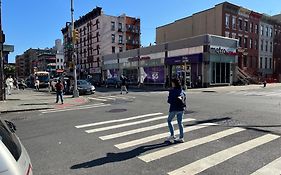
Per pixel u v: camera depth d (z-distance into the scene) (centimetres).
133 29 6838
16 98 2103
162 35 5600
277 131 797
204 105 1439
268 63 5150
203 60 3362
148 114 1188
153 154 605
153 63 4156
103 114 1230
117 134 811
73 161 568
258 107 1328
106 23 6350
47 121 1088
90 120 1076
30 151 649
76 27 7556
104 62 5856
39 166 540
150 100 1823
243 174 480
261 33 4947
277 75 5284
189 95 2191
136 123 981
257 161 545
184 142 699
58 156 605
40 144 714
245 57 4619
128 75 4903
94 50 6550
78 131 871
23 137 805
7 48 2064
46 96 2347
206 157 576
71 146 688
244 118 1018
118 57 5228
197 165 530
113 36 6475
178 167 522
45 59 11544
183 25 5028
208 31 4459
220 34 4203
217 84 3528
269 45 5159
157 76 4094
